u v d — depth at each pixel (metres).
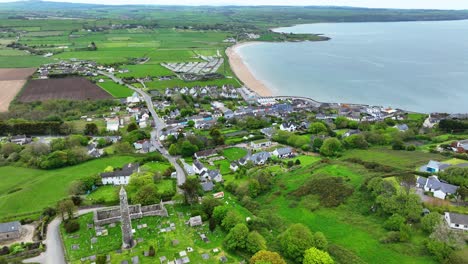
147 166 192.25
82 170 193.50
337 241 130.50
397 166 186.00
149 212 148.88
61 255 124.25
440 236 119.75
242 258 122.06
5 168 197.38
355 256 120.81
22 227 141.12
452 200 147.38
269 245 129.25
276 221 144.88
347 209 150.12
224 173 193.00
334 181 168.12
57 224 143.75
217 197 165.12
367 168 185.00
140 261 120.06
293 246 121.38
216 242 131.12
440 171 169.25
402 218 132.75
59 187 173.12
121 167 196.12
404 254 119.88
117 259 121.00
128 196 163.38
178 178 186.00
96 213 145.25
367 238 130.38
